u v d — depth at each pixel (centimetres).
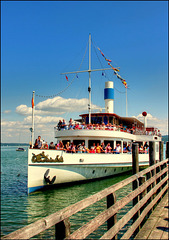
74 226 1250
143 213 768
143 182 889
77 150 2261
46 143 2195
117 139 2669
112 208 522
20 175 4066
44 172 1997
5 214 1598
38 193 1956
